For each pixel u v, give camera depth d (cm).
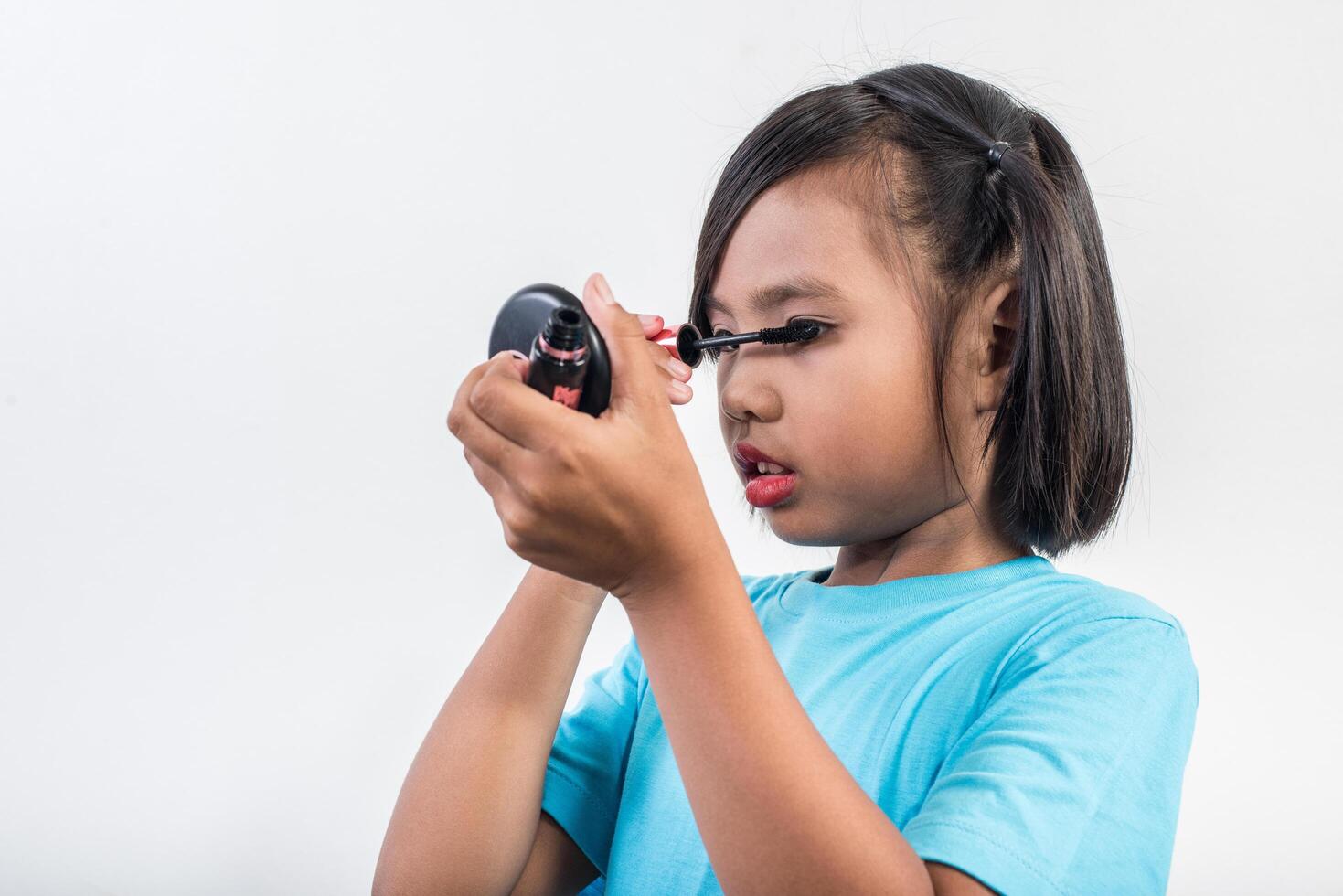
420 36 191
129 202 194
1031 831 56
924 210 70
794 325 69
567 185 188
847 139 72
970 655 70
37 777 190
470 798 77
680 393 74
